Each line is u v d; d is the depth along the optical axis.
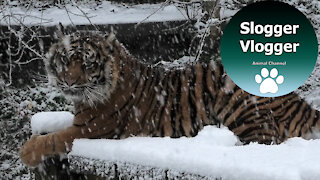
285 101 6.49
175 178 4.40
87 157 5.41
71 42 6.61
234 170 3.95
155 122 6.61
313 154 4.20
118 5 18.00
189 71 6.95
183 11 16.02
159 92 6.74
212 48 13.05
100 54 6.55
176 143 5.03
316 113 6.58
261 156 4.22
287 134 6.38
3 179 12.70
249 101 6.45
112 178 5.09
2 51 14.38
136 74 6.75
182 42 15.16
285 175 3.64
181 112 6.65
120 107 6.55
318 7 13.30
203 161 4.21
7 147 12.99
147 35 15.25
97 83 6.44
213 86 6.73
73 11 16.92
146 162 4.67
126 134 6.62
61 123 6.97
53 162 6.51
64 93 6.55
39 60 14.41
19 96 13.67
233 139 5.25
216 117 6.61
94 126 6.54
